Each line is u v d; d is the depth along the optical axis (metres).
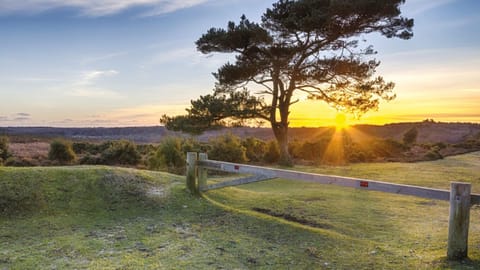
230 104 16.42
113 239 4.47
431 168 16.61
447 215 6.41
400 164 18.91
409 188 4.28
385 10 14.52
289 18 15.15
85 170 7.20
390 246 4.42
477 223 5.74
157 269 3.50
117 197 6.37
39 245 4.20
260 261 3.79
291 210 6.62
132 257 3.83
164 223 5.27
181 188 7.26
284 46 16.44
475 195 3.81
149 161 13.39
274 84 17.56
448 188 10.62
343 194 8.66
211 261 3.75
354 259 3.90
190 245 4.27
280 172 5.75
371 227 5.50
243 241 4.48
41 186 6.25
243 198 7.63
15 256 3.83
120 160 14.82
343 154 20.84
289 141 22.89
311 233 4.91
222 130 17.25
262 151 19.09
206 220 5.50
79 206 5.87
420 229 5.39
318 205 7.18
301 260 3.84
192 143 14.83
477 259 3.80
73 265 3.58
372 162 20.25
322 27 15.14
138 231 4.84
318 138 23.06
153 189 6.98
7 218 5.25
